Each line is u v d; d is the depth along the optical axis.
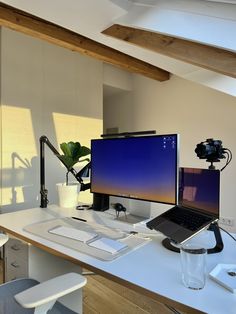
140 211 1.61
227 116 3.52
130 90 4.65
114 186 1.59
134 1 1.75
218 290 0.79
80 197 3.42
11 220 1.56
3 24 2.34
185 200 1.28
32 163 3.13
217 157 1.31
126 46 2.30
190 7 1.64
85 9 1.71
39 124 3.20
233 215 3.48
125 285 0.85
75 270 1.57
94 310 1.89
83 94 3.72
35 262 1.39
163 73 4.02
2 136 2.87
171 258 1.02
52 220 1.55
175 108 4.08
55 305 1.07
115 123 5.01
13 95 2.96
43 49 3.23
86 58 3.74
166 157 1.33
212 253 1.08
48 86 3.30
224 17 1.56
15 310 1.01
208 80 2.69
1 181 2.86
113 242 1.17
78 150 1.97
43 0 1.62
